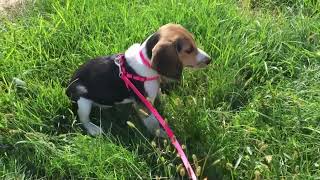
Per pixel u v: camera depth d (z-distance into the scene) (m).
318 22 1.08
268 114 0.92
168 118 0.94
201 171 0.84
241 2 1.19
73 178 0.86
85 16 1.11
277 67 1.02
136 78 0.88
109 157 0.86
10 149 0.91
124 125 0.96
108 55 0.95
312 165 0.84
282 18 1.11
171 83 0.98
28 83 0.99
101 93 0.91
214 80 0.98
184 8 1.09
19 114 0.94
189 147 0.90
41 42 1.07
